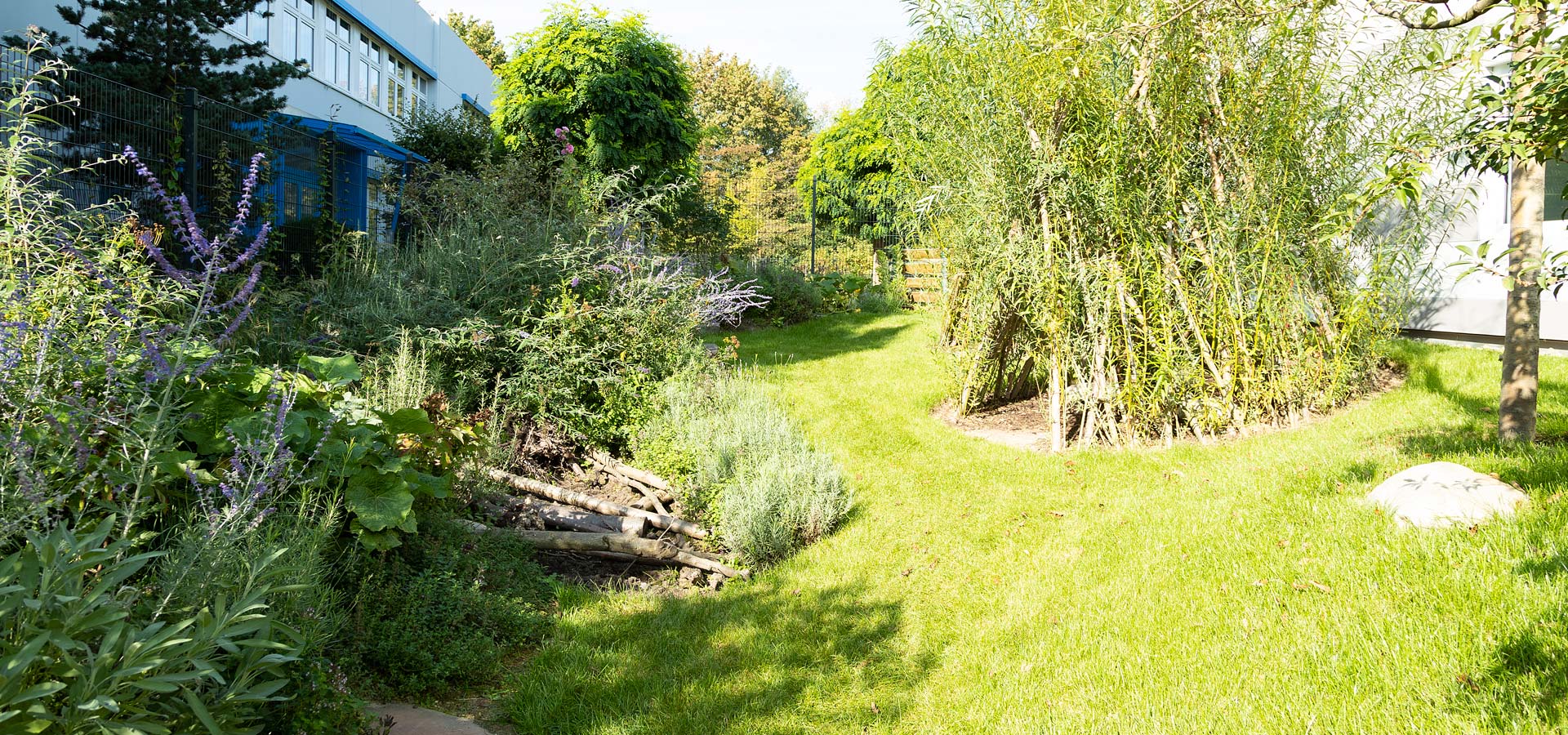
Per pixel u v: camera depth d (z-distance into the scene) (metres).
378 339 6.45
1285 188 6.53
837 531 5.33
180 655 2.03
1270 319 6.51
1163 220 6.60
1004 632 3.83
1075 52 6.12
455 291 7.03
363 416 4.41
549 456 6.53
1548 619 2.93
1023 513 5.28
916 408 8.11
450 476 4.62
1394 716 2.69
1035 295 6.67
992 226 6.83
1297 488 4.64
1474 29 2.76
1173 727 2.86
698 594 4.62
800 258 19.23
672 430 6.43
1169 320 6.40
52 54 6.65
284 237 8.08
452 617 3.68
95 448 3.03
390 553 4.01
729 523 5.16
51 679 1.94
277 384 3.77
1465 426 5.63
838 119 25.00
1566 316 7.84
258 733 2.38
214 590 2.52
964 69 6.89
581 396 6.93
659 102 13.35
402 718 3.10
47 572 1.92
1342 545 3.81
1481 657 2.85
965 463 6.43
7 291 3.14
